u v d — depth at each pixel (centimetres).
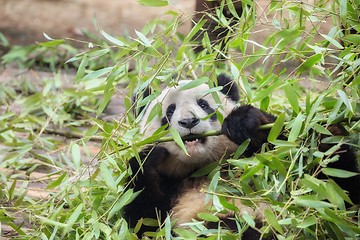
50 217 955
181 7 2445
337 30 948
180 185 1084
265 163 870
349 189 962
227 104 1052
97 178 1086
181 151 1016
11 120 1550
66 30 2367
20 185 1225
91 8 2534
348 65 938
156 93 970
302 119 877
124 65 968
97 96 1655
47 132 1470
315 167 943
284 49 999
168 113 1042
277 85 902
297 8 976
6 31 2348
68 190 981
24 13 2480
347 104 838
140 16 2478
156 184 1021
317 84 1460
